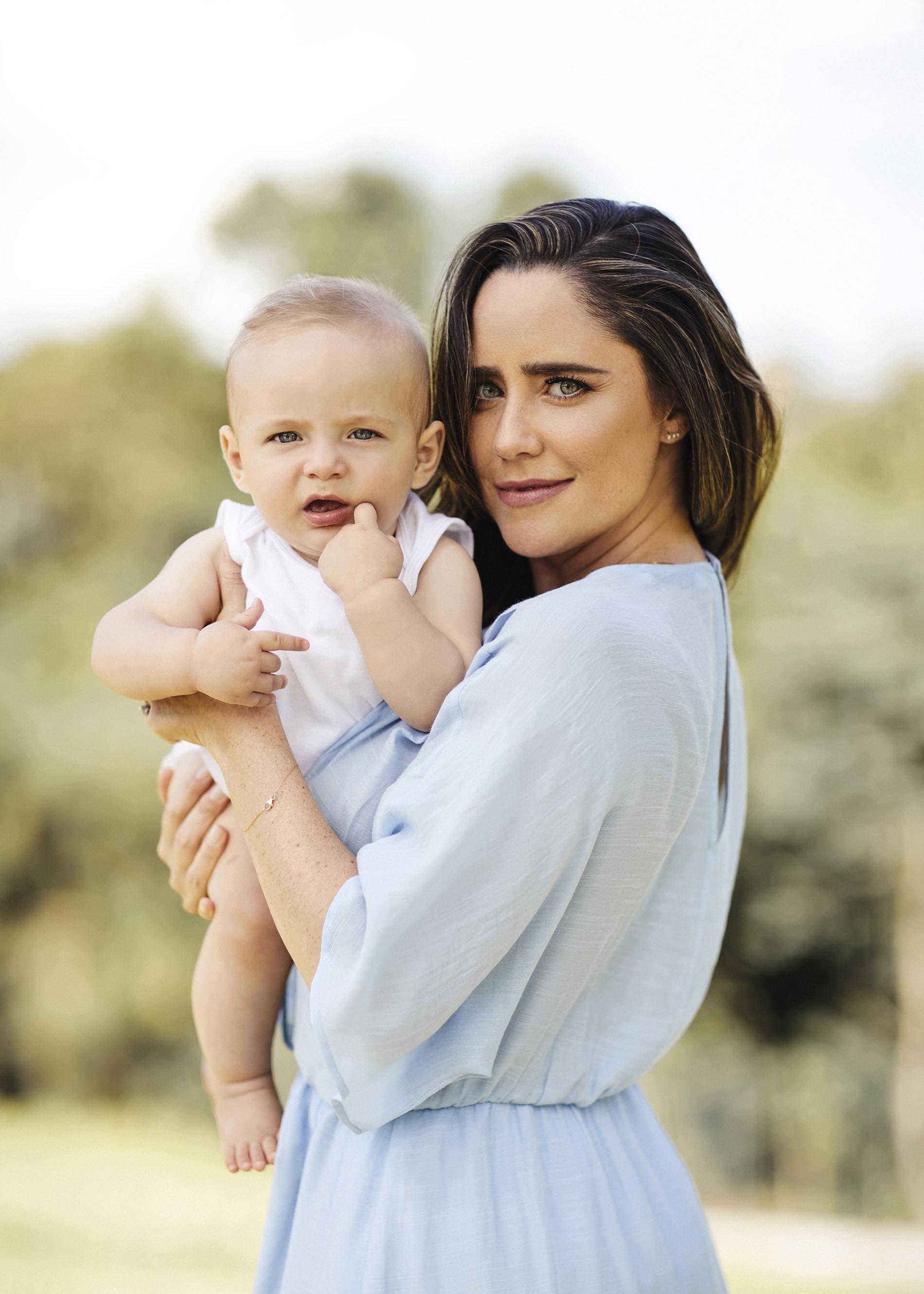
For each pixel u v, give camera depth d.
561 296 1.56
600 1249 1.43
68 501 14.62
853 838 12.02
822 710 12.02
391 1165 1.42
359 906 1.31
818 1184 12.03
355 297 1.62
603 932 1.41
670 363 1.58
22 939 13.48
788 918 12.20
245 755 1.47
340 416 1.56
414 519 1.66
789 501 12.38
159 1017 13.32
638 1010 1.52
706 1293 1.54
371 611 1.49
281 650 1.49
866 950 12.20
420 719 1.50
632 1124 1.58
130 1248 6.91
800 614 12.07
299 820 1.43
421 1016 1.28
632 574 1.50
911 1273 8.07
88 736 13.25
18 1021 13.40
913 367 13.38
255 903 1.71
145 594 1.63
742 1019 12.71
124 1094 13.32
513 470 1.63
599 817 1.32
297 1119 1.62
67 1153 10.37
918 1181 11.88
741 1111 12.27
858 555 12.16
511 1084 1.44
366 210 14.58
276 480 1.57
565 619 1.36
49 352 15.30
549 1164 1.44
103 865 13.38
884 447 13.16
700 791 1.55
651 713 1.35
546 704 1.31
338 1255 1.43
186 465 14.70
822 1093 12.12
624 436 1.59
